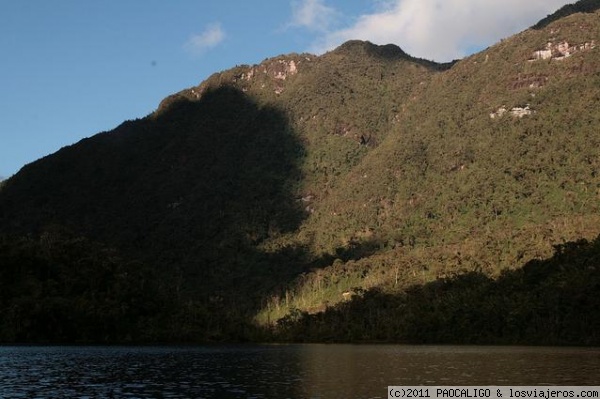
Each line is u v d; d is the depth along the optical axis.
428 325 162.12
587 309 142.88
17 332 147.00
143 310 174.88
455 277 180.00
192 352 127.38
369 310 178.88
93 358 107.75
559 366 89.88
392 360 103.50
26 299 152.12
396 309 174.88
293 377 79.06
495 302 156.62
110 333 160.88
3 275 161.75
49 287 163.12
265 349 139.00
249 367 92.25
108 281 175.75
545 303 148.38
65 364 95.56
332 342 170.12
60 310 152.25
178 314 177.38
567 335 142.88
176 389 68.62
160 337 167.00
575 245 164.25
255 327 184.62
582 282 145.88
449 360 102.06
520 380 75.00
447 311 162.50
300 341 175.12
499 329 153.38
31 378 77.38
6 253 165.50
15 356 110.44
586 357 105.38
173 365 95.75
